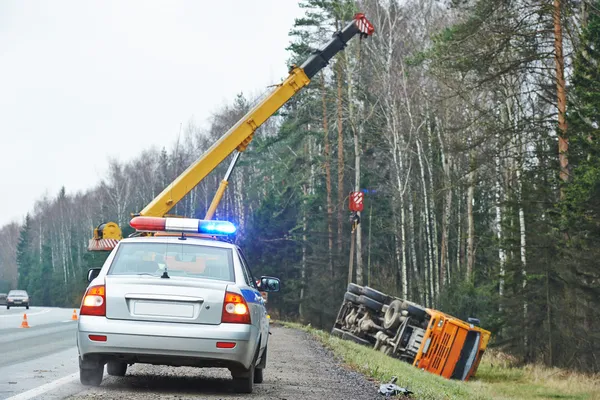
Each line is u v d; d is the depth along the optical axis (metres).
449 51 32.69
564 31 33.97
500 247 36.00
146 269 10.41
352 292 32.81
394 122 52.81
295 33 54.78
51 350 18.00
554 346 32.31
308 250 66.12
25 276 141.00
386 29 55.97
